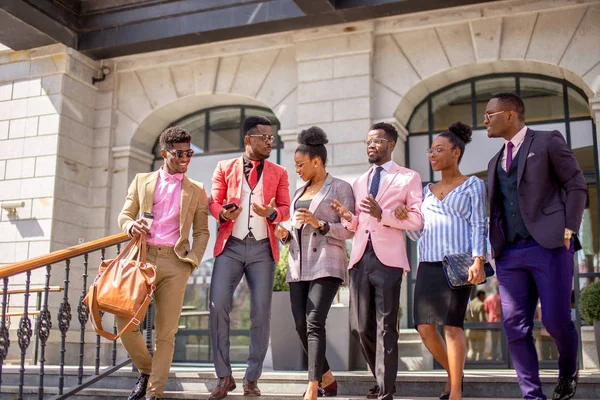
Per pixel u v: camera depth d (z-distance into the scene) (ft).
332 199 12.80
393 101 22.45
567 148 10.97
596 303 15.39
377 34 22.93
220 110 26.18
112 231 25.25
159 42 24.11
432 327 12.53
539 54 21.02
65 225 24.29
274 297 18.13
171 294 12.46
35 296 23.17
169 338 12.38
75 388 13.26
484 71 22.25
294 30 23.16
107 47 24.57
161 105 25.53
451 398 11.60
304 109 23.02
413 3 21.12
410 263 22.45
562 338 10.66
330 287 12.31
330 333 17.83
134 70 26.08
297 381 14.01
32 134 24.67
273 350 17.95
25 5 22.65
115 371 15.01
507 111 11.40
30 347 22.68
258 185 13.41
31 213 24.04
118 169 25.66
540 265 10.74
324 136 13.23
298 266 12.56
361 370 18.04
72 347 23.39
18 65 25.34
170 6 23.63
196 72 25.20
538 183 10.89
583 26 20.67
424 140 23.20
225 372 12.52
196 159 26.20
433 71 22.17
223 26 22.89
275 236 13.28
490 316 21.98
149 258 12.55
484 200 12.23
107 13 24.54
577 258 20.67
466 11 21.79
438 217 12.41
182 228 12.73
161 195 12.99
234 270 12.99
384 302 11.85
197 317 24.31
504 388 13.33
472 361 21.88
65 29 24.44
